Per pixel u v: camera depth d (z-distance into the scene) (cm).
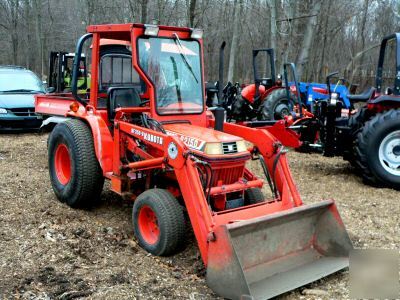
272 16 1450
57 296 369
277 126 837
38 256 439
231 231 380
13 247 456
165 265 435
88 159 549
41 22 3081
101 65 653
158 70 508
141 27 496
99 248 467
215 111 529
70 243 472
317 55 2305
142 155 498
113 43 650
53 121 848
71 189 562
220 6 2050
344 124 781
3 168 777
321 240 444
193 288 392
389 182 715
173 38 523
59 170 603
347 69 2173
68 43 3403
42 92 1223
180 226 442
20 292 374
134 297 372
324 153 793
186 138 467
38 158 869
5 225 514
